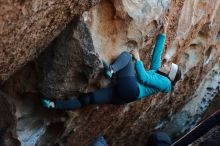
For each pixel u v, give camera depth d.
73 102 5.79
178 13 6.45
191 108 9.50
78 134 6.76
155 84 5.79
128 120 7.67
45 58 5.42
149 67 6.48
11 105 5.77
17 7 4.00
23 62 4.96
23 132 6.00
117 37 5.65
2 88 5.65
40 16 4.36
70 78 5.55
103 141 7.29
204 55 8.07
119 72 5.64
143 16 5.60
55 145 6.67
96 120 6.77
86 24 5.21
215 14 7.51
